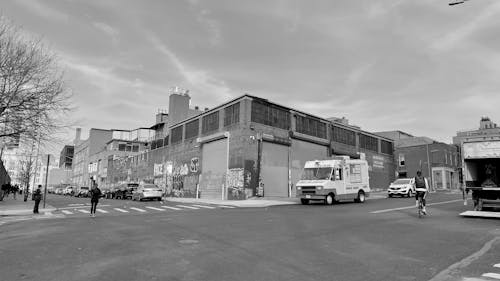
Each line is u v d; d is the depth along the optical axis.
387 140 52.47
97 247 8.84
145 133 75.19
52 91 20.33
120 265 7.02
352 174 25.08
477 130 71.31
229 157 33.19
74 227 12.84
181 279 6.08
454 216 15.21
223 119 35.25
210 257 7.69
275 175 33.66
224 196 33.50
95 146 87.56
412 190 34.38
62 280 6.01
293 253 8.09
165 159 47.78
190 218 15.31
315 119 39.16
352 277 6.22
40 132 20.72
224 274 6.39
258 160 32.12
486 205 15.76
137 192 35.44
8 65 18.58
